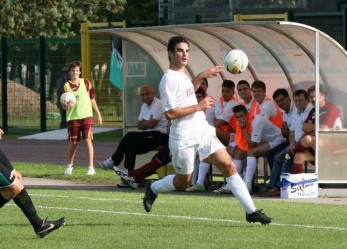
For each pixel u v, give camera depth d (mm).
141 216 30609
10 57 79500
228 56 34594
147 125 43219
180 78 28250
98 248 24266
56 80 78250
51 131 77250
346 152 38844
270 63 44312
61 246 24625
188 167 28625
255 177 40688
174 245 24594
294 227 27922
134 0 126562
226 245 24562
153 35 43156
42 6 103938
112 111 76062
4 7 100938
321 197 38281
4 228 28047
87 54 75312
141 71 47094
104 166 43250
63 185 43688
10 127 80312
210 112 42969
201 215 30859
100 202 34969
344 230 27281
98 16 118312
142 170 41812
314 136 38562
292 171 38594
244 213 31328
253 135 40062
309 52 41312
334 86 39156
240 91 42281
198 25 39656
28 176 48094
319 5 69438
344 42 58781
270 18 60625
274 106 40219
